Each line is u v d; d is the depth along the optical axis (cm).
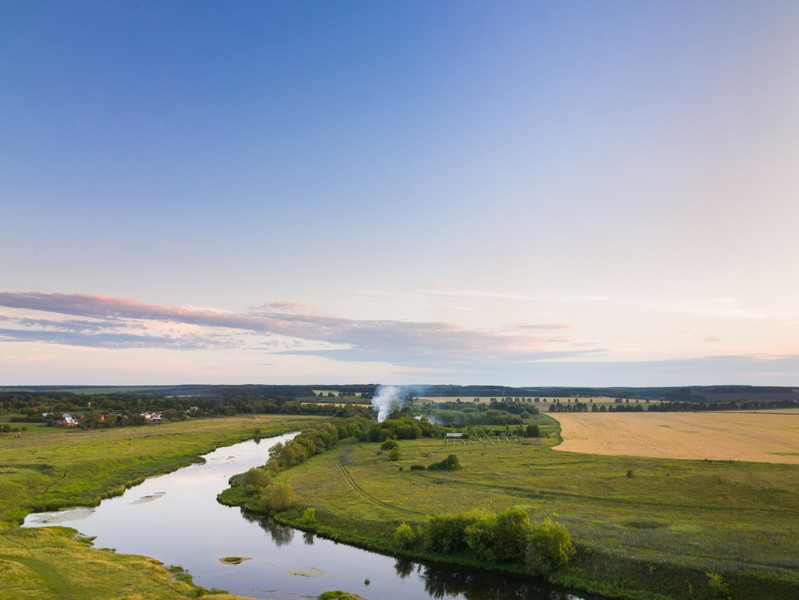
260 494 8938
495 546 5831
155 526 7456
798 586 4284
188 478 11144
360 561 6100
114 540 6750
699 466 10156
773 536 5650
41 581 4619
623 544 5553
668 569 4906
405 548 6291
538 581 5441
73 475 10119
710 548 5272
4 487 8569
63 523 7494
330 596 5012
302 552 6394
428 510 7425
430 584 5419
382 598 5072
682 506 7175
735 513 6731
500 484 9081
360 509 7706
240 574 5641
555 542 5478
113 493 9388
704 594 4550
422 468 10881
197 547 6538
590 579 5166
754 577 4531
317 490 9150
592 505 7412
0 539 6059
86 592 4459
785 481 8450
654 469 9969
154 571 5250
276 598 5034
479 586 5353
